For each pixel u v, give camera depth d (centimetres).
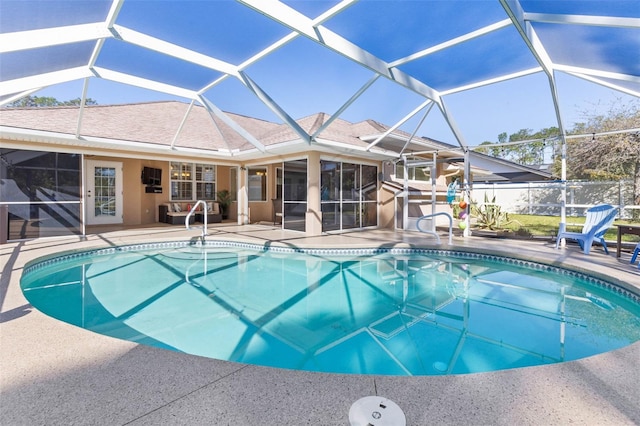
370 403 178
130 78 675
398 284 626
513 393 188
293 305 510
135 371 211
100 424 162
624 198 1083
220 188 1602
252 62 598
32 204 879
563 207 820
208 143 1175
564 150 831
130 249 873
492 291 582
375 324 438
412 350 364
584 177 1630
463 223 1013
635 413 171
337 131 1116
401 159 1204
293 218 1109
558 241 789
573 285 610
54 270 701
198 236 964
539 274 682
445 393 188
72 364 220
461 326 429
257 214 1500
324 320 451
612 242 809
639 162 1387
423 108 839
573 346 371
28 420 165
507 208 1305
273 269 732
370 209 1252
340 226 1125
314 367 331
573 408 174
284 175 1150
